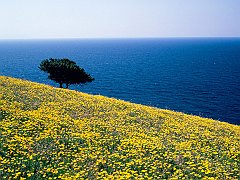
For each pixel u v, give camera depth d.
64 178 11.52
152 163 14.13
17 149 13.64
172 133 20.17
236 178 13.46
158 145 16.56
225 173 13.64
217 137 20.62
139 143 16.50
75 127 18.28
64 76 52.03
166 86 133.62
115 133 18.12
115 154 14.53
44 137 15.72
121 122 21.06
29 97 24.48
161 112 28.27
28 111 20.17
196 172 13.69
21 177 11.27
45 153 13.88
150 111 27.05
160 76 163.88
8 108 19.80
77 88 126.00
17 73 167.62
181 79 154.75
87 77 54.78
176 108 94.75
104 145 16.03
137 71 184.75
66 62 53.62
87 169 12.91
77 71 52.88
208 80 152.75
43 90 29.03
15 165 12.45
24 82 32.06
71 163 13.24
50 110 21.36
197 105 99.94
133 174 12.78
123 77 158.12
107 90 122.00
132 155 14.79
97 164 13.33
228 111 93.19
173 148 16.56
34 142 14.97
